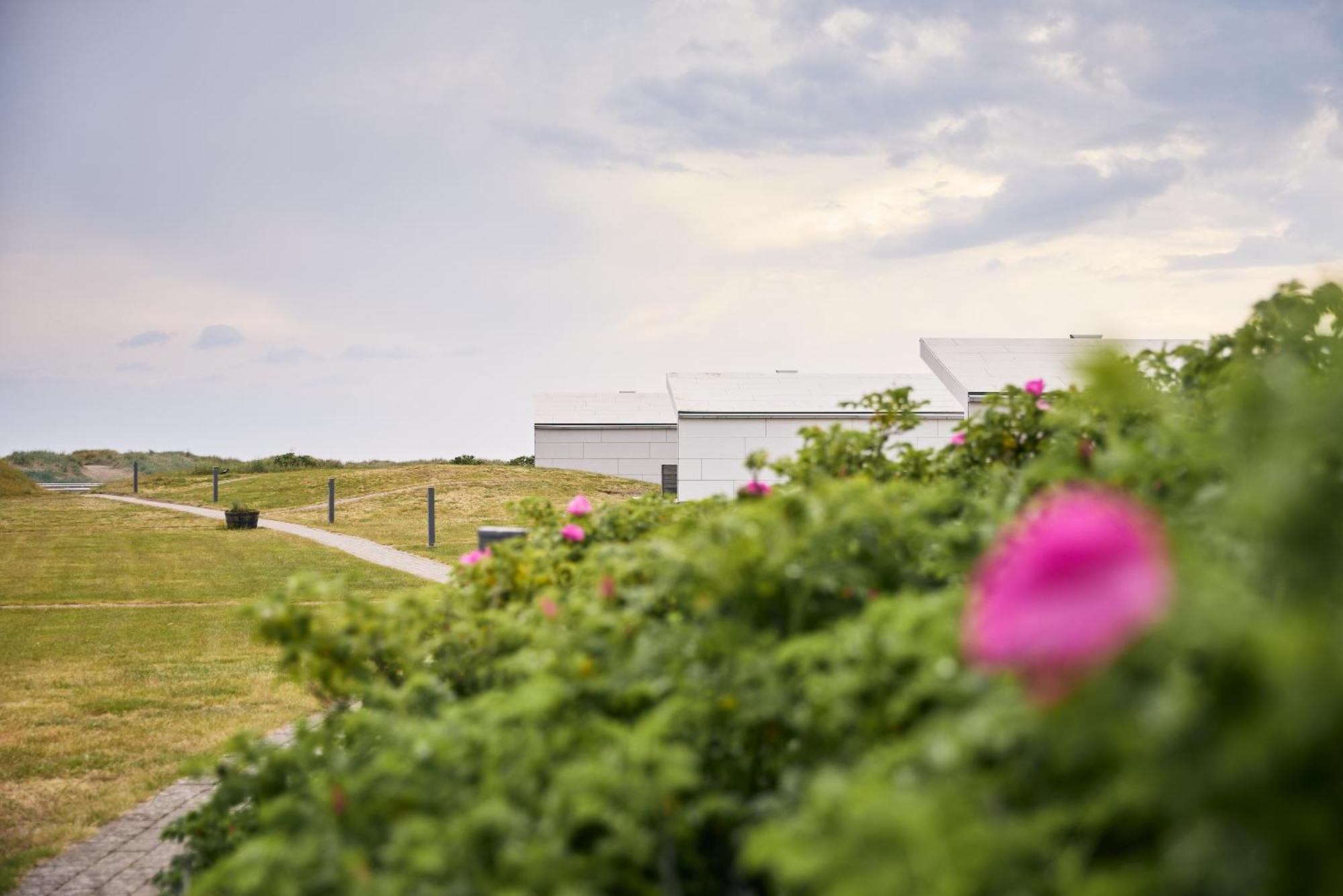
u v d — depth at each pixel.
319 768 3.36
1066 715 1.29
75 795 5.88
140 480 43.34
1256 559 1.60
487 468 36.62
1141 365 3.47
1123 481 2.38
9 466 41.56
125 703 8.18
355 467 45.59
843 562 2.68
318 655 3.53
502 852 2.03
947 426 14.67
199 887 2.38
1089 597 1.21
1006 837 1.32
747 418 15.41
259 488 36.84
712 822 2.37
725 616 2.74
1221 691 1.20
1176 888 1.17
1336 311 2.92
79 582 16.28
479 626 3.69
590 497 31.09
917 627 1.92
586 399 36.50
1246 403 1.68
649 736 2.10
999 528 2.60
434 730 2.48
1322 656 1.07
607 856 2.00
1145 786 1.20
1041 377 14.41
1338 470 1.49
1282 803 1.11
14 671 9.47
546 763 2.27
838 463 4.23
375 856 2.32
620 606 3.16
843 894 1.33
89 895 4.45
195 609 13.48
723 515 3.43
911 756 1.61
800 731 2.26
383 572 17.44
